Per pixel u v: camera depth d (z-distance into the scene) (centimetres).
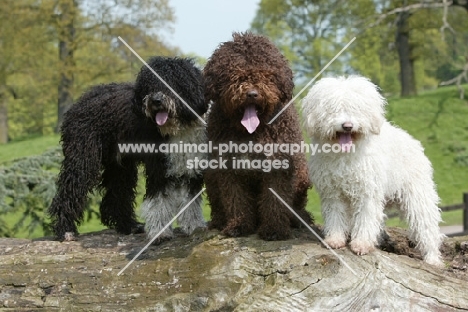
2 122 1316
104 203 312
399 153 249
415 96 1178
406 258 246
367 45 1006
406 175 250
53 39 958
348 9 972
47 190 424
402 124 1053
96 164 288
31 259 261
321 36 1023
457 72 1417
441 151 964
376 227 240
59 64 943
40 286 250
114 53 941
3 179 420
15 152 1096
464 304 229
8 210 420
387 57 1241
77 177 287
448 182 870
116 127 284
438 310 227
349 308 226
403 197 252
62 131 295
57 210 290
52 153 444
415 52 1174
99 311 240
